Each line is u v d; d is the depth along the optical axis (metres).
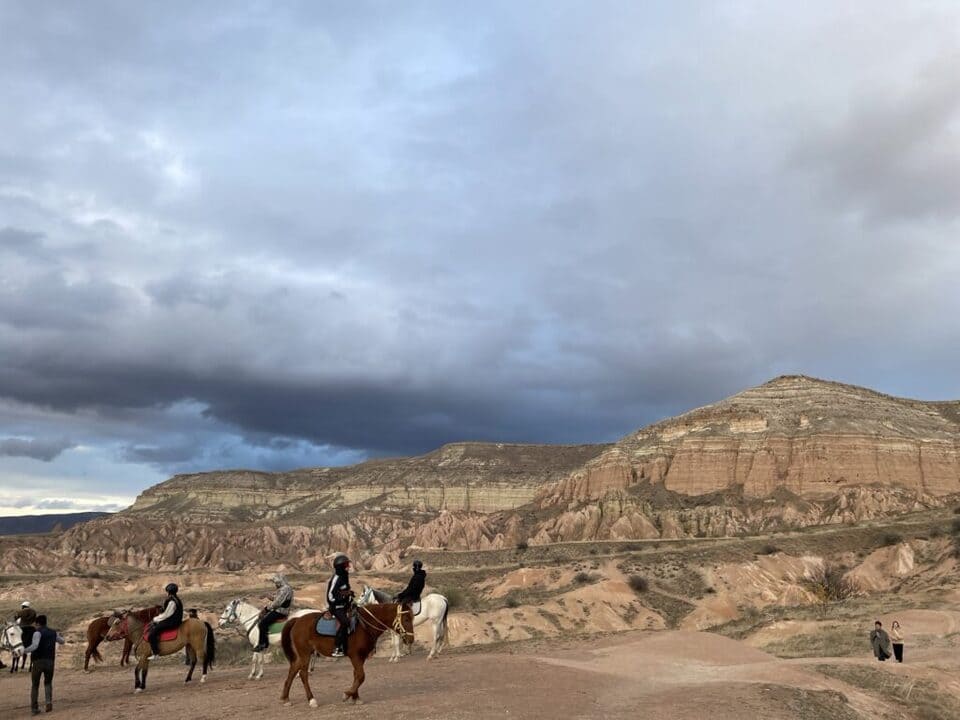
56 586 114.88
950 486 131.88
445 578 106.50
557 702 19.58
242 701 21.19
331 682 23.50
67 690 28.44
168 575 123.75
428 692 20.78
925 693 28.56
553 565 104.25
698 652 32.06
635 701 20.62
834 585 90.69
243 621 27.97
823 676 28.28
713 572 94.00
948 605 58.75
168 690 25.89
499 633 72.12
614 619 80.06
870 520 116.19
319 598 89.19
